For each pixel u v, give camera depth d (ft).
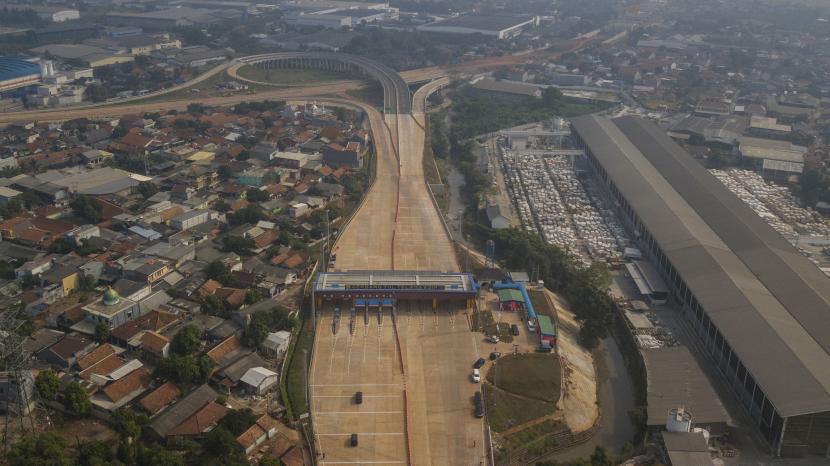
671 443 506.07
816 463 513.45
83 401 504.43
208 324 622.13
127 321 618.85
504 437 525.34
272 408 538.06
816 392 520.42
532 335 654.12
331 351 620.08
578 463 480.64
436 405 554.05
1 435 481.05
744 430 547.90
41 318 625.82
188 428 488.02
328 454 498.28
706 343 654.94
